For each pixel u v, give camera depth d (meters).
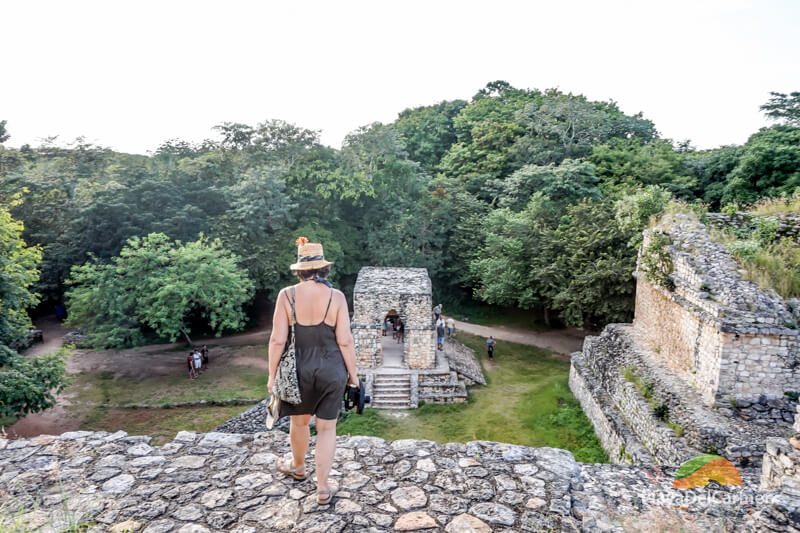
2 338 16.55
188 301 22.97
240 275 24.69
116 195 27.23
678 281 14.30
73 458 4.79
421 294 20.81
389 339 25.22
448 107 56.66
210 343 27.34
